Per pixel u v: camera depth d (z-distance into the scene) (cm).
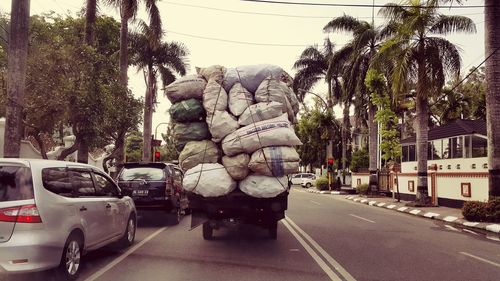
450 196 2330
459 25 2227
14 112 1280
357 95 3303
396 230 1380
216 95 955
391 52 2242
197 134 975
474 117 4441
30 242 612
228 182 922
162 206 1374
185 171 968
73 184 746
